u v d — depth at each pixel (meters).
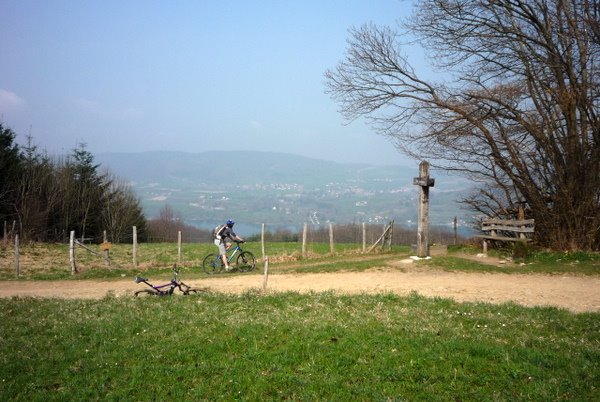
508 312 12.33
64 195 54.25
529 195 25.25
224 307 13.32
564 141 23.80
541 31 24.14
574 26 22.80
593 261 20.88
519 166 25.06
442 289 16.73
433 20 25.92
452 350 9.05
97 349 10.09
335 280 19.30
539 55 23.53
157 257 32.81
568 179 23.64
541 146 24.50
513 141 25.33
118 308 13.79
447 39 26.02
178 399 7.81
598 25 22.59
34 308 14.20
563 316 11.81
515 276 19.23
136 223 61.72
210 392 7.99
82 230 56.75
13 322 12.38
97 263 29.09
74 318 12.66
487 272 20.03
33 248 38.22
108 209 58.06
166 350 9.72
